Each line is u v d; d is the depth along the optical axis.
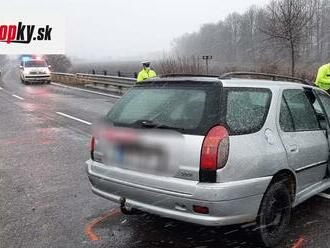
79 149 8.44
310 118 4.73
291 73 17.52
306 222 4.52
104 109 15.06
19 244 4.02
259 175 3.71
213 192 3.41
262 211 3.76
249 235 3.83
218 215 3.47
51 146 8.74
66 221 4.60
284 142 4.07
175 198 3.56
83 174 6.53
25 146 8.77
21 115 13.82
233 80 3.94
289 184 4.20
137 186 3.79
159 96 4.04
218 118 3.58
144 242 4.05
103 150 4.20
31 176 6.43
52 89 25.42
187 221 3.56
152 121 3.86
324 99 5.36
